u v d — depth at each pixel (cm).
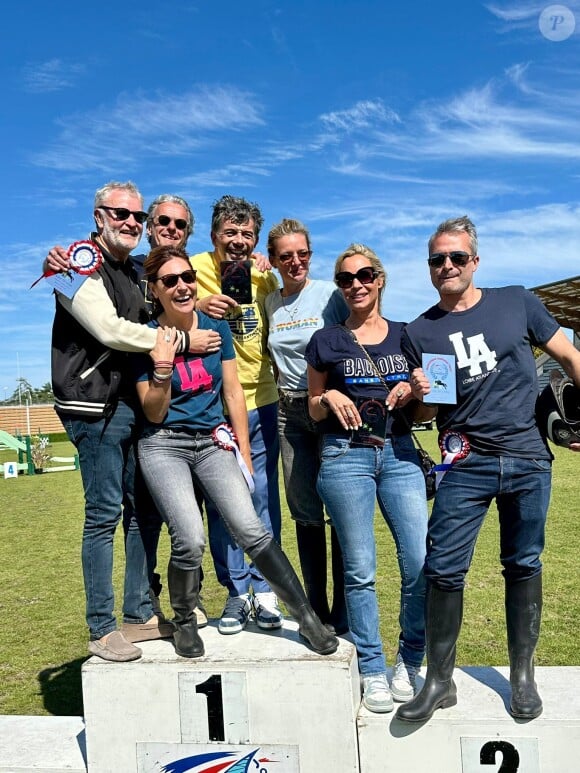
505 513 278
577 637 450
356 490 291
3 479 1806
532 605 277
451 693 278
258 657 278
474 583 578
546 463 270
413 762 272
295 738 270
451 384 269
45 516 1091
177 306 294
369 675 287
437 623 274
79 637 506
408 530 292
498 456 267
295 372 339
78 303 282
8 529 980
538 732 265
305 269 344
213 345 297
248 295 344
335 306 343
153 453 293
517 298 275
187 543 276
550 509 872
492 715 270
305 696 268
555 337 270
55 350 298
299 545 353
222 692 274
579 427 257
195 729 276
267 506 365
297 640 299
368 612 292
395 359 297
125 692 280
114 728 282
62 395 294
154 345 284
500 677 306
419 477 300
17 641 503
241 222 347
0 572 714
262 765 273
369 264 298
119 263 312
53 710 388
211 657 280
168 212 358
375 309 308
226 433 297
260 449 362
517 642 278
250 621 334
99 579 294
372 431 291
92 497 297
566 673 306
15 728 325
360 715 277
